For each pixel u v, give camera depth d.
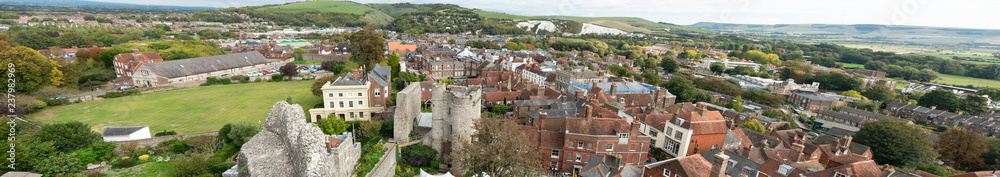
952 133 77.38
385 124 63.88
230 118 73.94
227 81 107.75
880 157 71.50
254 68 135.62
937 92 143.88
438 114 57.78
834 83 194.50
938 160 78.00
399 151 56.16
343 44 188.75
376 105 74.56
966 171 73.44
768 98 141.88
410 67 168.00
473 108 56.31
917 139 69.38
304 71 128.88
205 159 48.50
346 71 101.44
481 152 48.19
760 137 70.56
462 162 48.94
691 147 61.12
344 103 70.88
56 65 88.62
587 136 56.16
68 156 45.72
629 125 57.97
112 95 88.50
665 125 65.38
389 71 87.06
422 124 66.06
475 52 190.00
